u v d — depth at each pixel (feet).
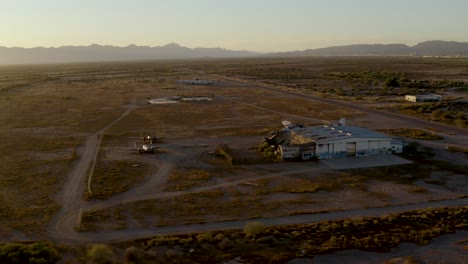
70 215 126.52
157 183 157.17
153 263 96.63
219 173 170.19
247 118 305.53
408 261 97.71
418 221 121.39
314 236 111.04
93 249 99.14
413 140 228.43
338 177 163.73
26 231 114.62
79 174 168.35
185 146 218.38
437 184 156.15
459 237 110.63
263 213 128.06
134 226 118.01
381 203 136.67
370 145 194.70
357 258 99.66
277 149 197.36
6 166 179.83
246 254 101.40
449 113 297.53
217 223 120.37
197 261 98.22
